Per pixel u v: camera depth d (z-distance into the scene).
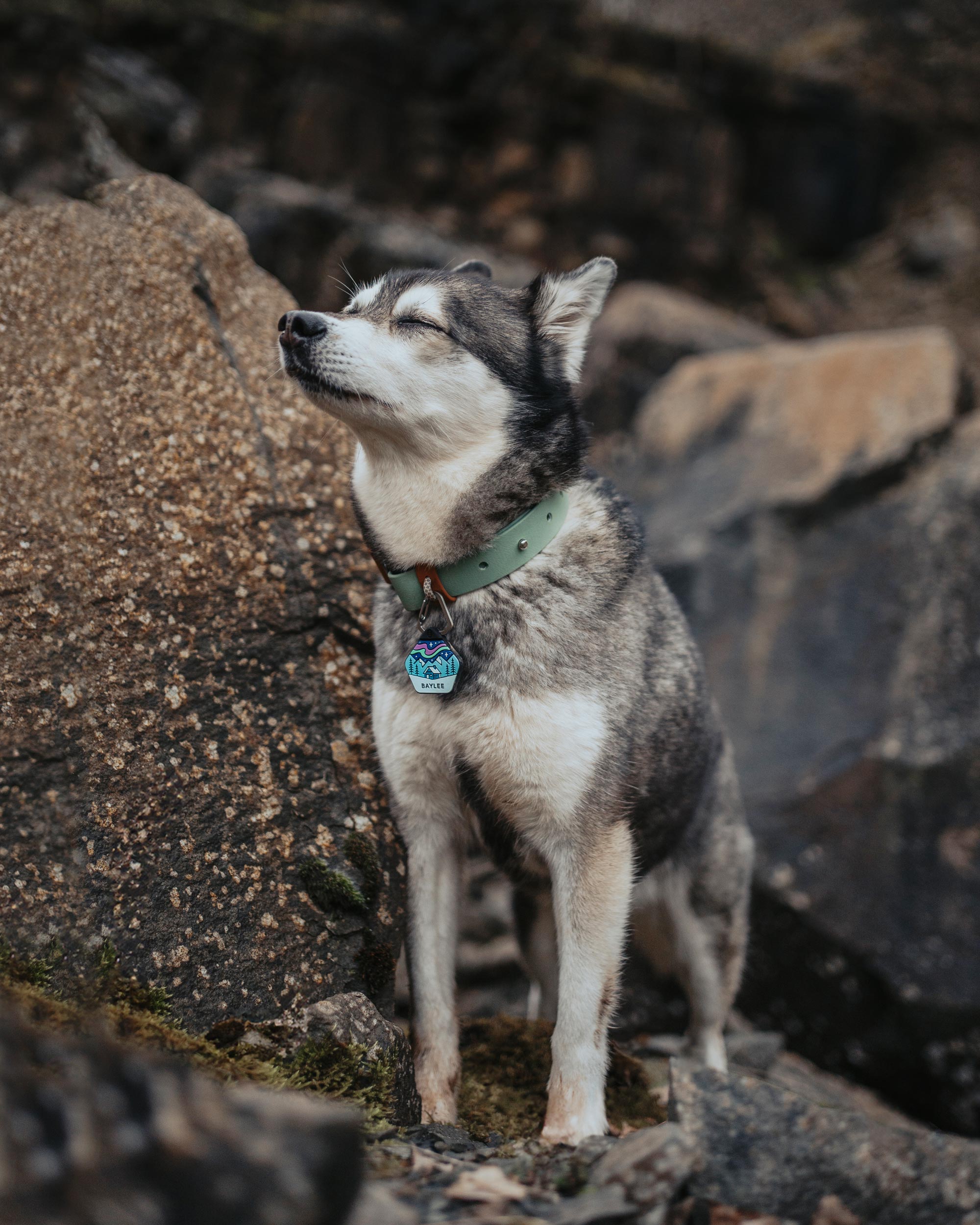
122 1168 1.40
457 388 2.87
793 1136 2.10
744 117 11.83
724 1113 2.12
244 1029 2.54
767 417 7.10
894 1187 2.06
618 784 2.81
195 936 2.61
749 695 5.77
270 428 3.32
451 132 10.80
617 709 2.79
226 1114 1.52
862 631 5.73
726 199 11.50
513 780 2.76
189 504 3.05
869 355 6.94
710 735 3.47
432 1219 1.85
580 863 2.78
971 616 5.40
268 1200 1.45
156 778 2.71
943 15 13.14
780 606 6.03
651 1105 3.21
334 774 3.00
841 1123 2.12
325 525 3.29
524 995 4.83
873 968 4.76
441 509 2.88
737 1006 5.15
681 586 6.36
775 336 10.10
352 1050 2.51
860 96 12.16
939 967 4.67
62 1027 2.12
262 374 3.44
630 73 11.27
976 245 11.52
